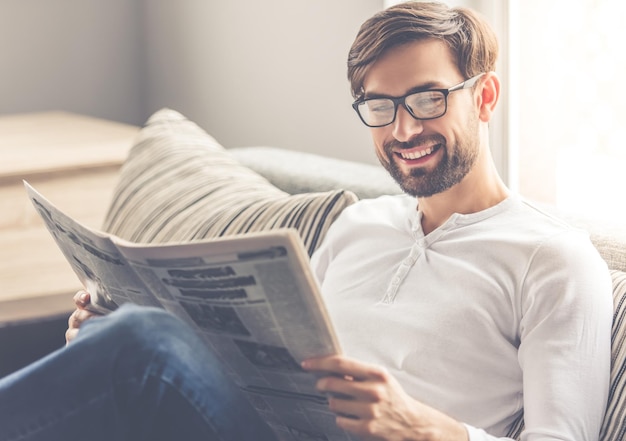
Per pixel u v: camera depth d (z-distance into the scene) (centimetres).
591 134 204
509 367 132
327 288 153
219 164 195
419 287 139
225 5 304
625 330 126
